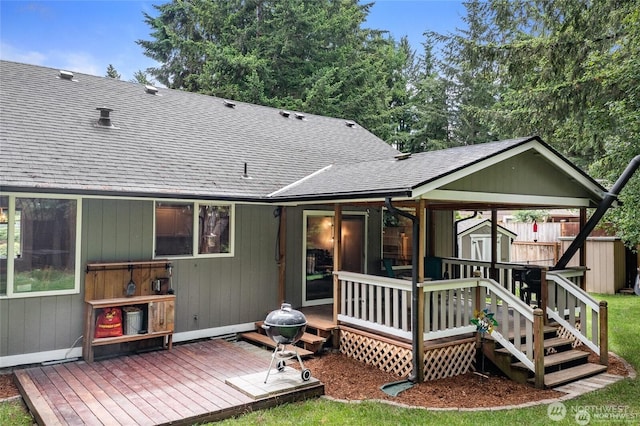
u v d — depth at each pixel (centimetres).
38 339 627
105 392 523
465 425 462
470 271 962
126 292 688
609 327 897
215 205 797
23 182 562
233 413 480
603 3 981
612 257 1298
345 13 2241
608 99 962
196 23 2348
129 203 704
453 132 2520
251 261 835
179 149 841
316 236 931
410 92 2781
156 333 684
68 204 653
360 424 462
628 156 894
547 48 1040
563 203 763
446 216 1119
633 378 625
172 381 562
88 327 639
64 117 787
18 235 614
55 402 490
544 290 757
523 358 611
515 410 505
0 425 459
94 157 700
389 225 1059
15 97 787
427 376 616
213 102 1134
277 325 542
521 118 1226
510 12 1273
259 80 1952
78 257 658
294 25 2027
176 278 749
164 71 2462
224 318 802
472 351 665
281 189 820
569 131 1158
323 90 1900
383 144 1264
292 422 466
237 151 925
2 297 601
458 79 2434
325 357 707
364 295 699
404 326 631
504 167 671
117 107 909
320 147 1092
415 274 604
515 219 1978
